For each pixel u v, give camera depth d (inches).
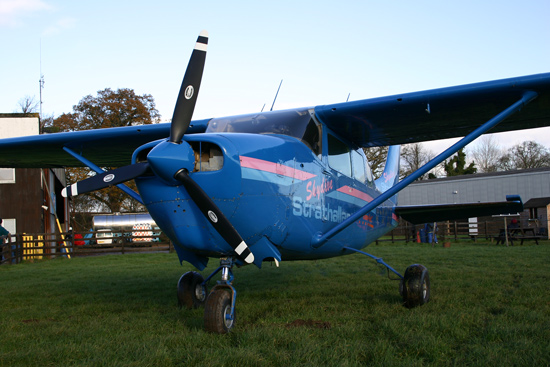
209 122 207.8
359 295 226.4
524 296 210.4
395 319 159.5
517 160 2219.5
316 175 192.7
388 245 717.3
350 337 142.4
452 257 442.6
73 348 133.3
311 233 188.7
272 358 120.6
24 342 147.7
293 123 195.3
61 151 279.4
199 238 158.4
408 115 209.5
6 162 310.0
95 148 273.3
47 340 149.1
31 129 746.8
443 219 300.5
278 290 249.9
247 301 216.2
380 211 281.4
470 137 183.9
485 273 304.0
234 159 152.1
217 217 147.6
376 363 116.3
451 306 189.3
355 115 205.0
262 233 165.9
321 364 115.9
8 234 565.0
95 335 153.6
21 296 257.9
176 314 186.4
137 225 1080.2
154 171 146.8
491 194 1193.4
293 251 188.1
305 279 302.7
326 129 212.2
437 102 193.8
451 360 120.0
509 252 490.6
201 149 157.8
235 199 153.3
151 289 278.4
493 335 138.0
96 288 287.1
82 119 1347.2
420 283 193.6
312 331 150.2
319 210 193.5
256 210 159.5
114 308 210.5
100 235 1066.1
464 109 204.2
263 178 161.3
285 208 171.2
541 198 1034.7
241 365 116.4
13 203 719.1
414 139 249.6
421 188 1339.8
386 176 312.7
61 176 984.3
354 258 458.6
